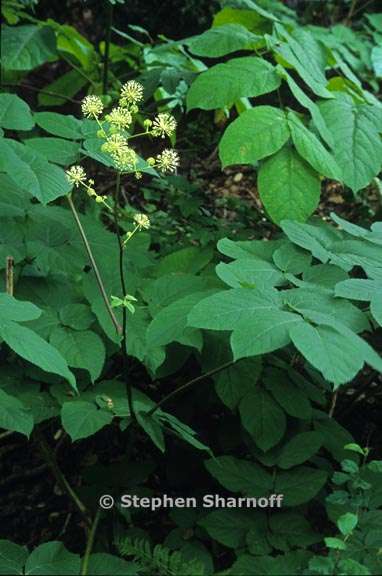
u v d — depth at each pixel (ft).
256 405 6.25
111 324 6.14
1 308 5.57
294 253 6.11
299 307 5.58
